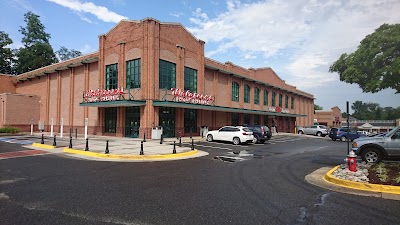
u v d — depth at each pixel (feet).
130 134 84.94
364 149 38.88
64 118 111.14
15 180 26.68
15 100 115.44
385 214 17.90
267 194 22.50
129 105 81.56
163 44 84.58
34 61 170.19
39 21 184.34
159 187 24.45
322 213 17.97
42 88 124.98
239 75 122.42
